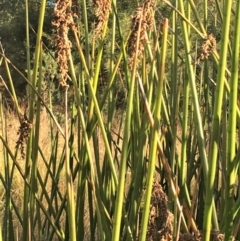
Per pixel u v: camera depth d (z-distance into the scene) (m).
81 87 1.15
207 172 0.93
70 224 0.94
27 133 1.08
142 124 1.01
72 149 1.17
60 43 0.89
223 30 0.81
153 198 0.93
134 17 0.86
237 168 0.96
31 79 1.14
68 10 0.89
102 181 1.16
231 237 0.91
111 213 1.12
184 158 1.09
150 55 1.10
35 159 1.09
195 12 1.03
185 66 1.07
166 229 0.92
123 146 0.87
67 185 0.94
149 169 0.87
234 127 0.85
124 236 1.11
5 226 1.21
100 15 1.00
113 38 1.10
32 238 1.14
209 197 0.88
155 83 1.11
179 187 1.09
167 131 1.17
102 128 0.97
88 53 1.12
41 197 1.23
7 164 1.22
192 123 1.21
